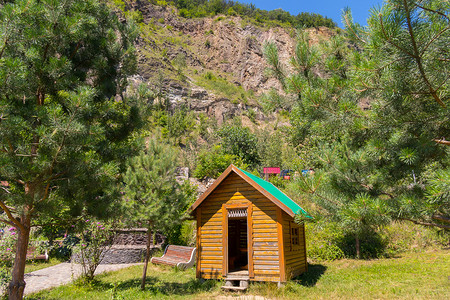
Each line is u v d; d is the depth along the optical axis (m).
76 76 7.71
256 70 119.81
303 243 11.92
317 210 5.49
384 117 4.27
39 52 6.68
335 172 5.25
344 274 10.87
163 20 133.62
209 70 122.62
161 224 8.62
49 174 6.29
